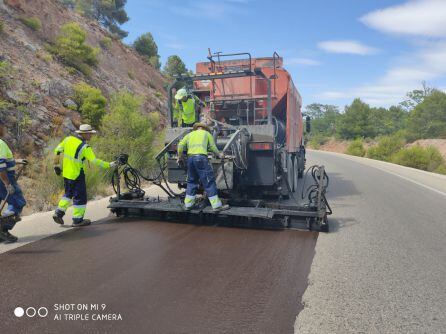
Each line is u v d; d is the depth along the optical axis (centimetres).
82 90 1336
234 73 726
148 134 1155
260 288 334
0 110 977
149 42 3231
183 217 589
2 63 1067
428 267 400
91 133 554
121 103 1257
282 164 773
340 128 5297
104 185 890
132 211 616
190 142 558
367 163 2183
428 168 2373
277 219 553
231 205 609
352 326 271
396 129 5147
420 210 723
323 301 311
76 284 333
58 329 258
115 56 2312
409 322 279
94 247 445
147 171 1105
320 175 559
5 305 291
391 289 339
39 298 304
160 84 2702
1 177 434
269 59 874
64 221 579
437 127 3531
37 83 1198
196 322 270
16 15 1562
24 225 545
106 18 3434
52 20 1839
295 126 1011
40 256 409
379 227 577
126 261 397
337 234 530
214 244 468
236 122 828
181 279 350
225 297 313
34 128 1041
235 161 616
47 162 852
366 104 5138
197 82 873
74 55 1634
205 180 548
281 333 258
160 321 270
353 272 380
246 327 264
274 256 425
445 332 265
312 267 392
